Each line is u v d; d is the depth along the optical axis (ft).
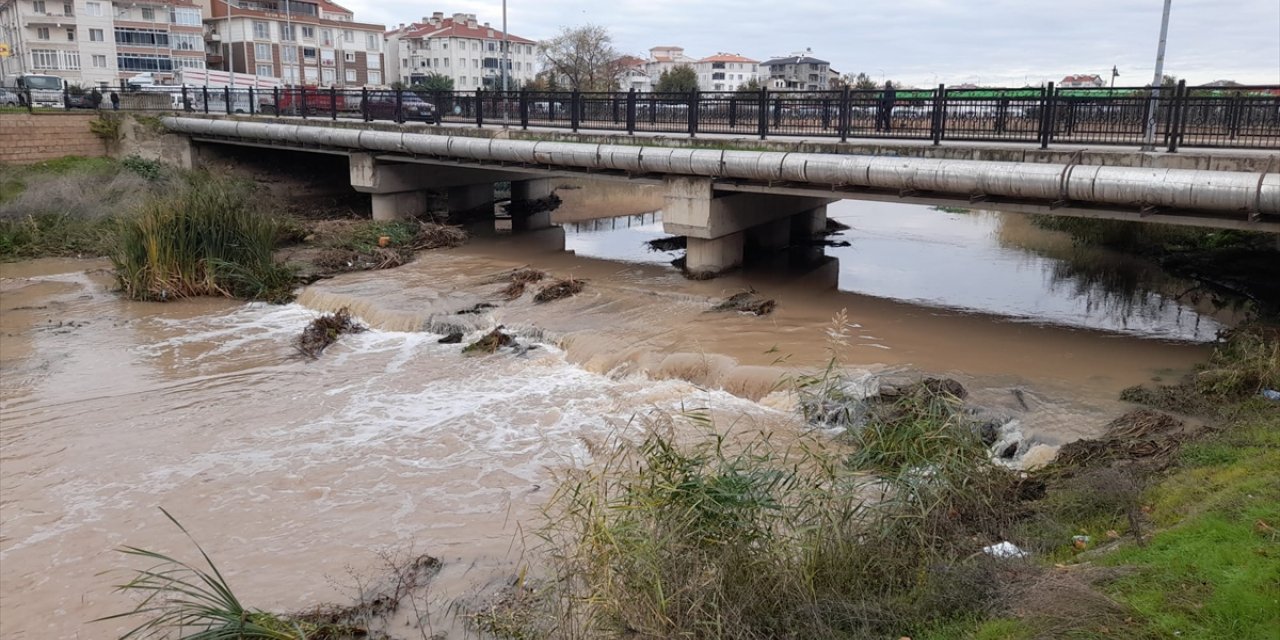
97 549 26.23
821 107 51.57
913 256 67.31
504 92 71.51
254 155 97.81
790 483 21.08
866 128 50.42
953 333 44.78
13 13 228.22
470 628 21.07
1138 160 39.81
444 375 41.37
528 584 22.76
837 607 17.53
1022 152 42.86
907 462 22.44
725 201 56.90
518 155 63.57
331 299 53.47
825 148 50.03
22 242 69.00
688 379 38.93
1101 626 14.99
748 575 17.92
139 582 20.43
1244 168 36.91
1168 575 16.31
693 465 19.86
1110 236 68.33
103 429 35.17
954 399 27.32
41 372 41.91
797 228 73.36
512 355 43.73
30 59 219.82
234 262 56.44
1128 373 37.73
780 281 57.47
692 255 58.39
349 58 282.97
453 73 317.42
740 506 18.58
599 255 69.41
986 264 64.13
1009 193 42.57
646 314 48.44
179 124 91.76
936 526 20.76
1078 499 22.21
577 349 43.32
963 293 54.65
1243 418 28.22
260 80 180.96
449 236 73.51
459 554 25.29
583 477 29.17
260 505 28.86
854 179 47.39
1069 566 18.04
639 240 78.13
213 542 26.53
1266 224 37.81
